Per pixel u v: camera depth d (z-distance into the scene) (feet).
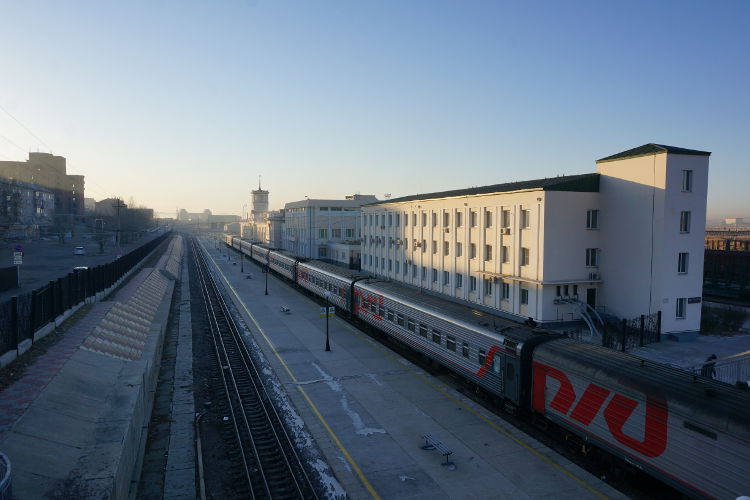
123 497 36.40
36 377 46.65
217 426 54.70
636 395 38.09
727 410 32.09
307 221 245.65
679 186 88.02
